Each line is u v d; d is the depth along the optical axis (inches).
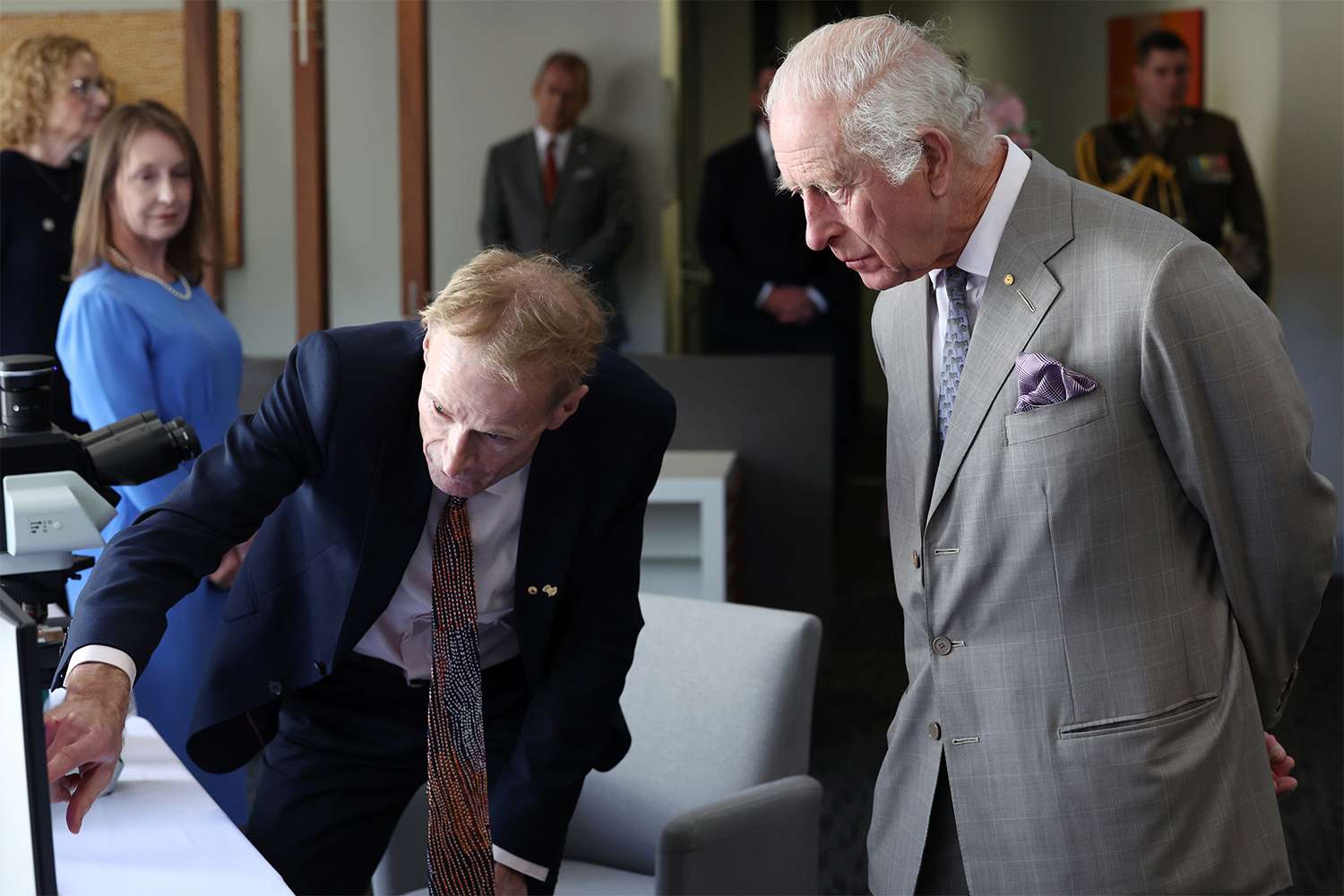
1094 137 248.2
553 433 68.0
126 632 59.3
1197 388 62.0
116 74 234.5
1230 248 243.0
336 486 67.1
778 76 63.7
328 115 222.5
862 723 166.2
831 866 126.9
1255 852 65.0
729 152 228.2
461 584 68.1
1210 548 66.2
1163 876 63.1
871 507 298.7
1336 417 242.2
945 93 62.1
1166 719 63.6
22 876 45.0
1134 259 62.6
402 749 76.2
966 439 65.6
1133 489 63.2
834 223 63.5
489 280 58.1
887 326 72.4
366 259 226.4
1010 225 65.1
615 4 226.1
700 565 168.6
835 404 243.1
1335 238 241.4
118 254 107.2
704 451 185.0
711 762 85.7
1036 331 63.9
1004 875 65.9
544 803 70.6
